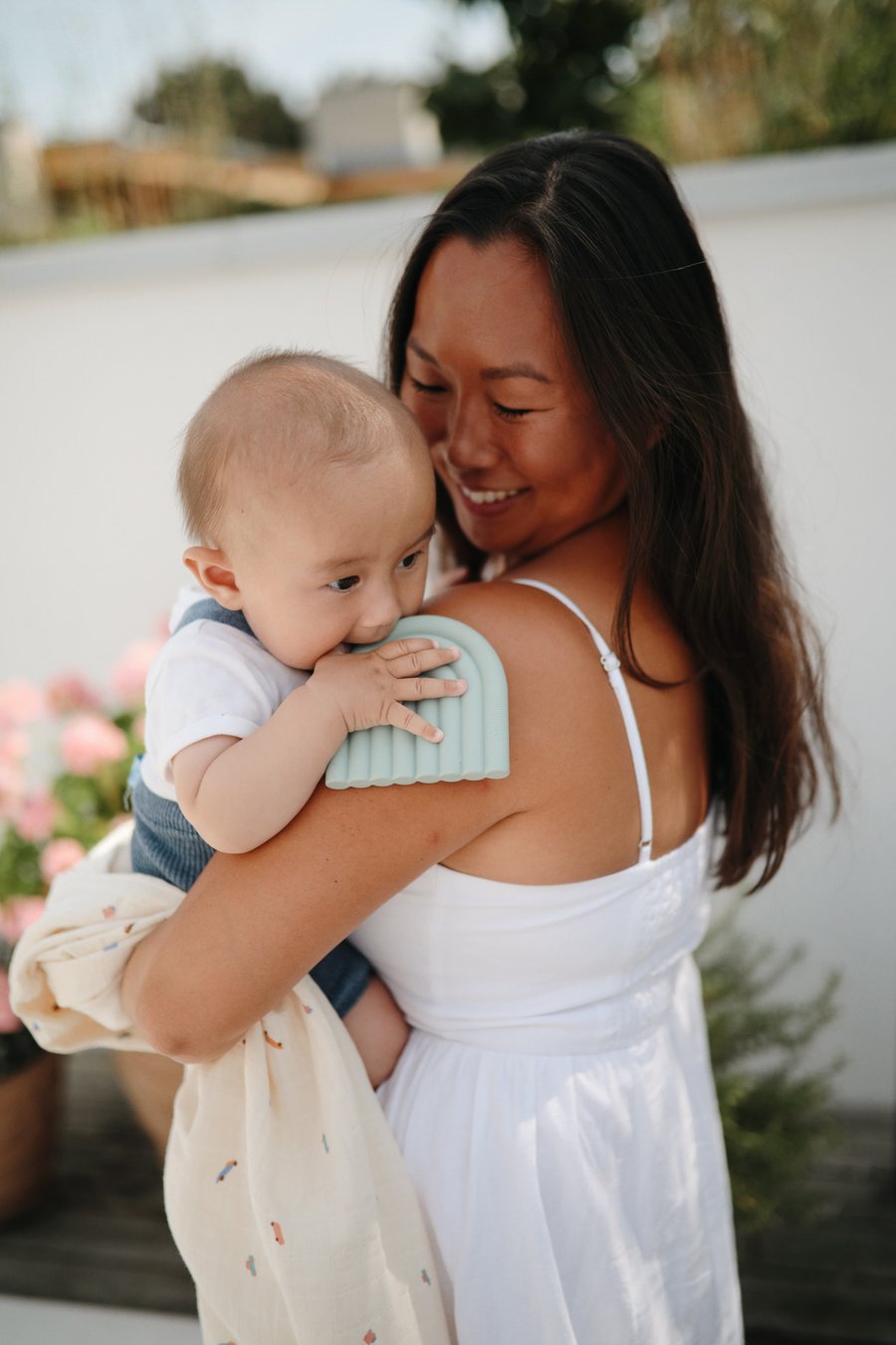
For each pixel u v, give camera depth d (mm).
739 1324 1403
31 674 3262
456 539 1587
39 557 3205
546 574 1188
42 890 2443
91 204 3404
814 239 2543
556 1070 1146
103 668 3215
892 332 2523
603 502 1255
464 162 4340
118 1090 2961
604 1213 1146
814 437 2594
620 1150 1173
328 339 2918
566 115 4367
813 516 2605
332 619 1084
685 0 2879
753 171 2535
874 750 2588
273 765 1006
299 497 1041
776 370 2604
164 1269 2363
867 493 2570
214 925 1040
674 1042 1314
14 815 2449
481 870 1092
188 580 3102
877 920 2621
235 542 1084
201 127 3367
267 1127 1093
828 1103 2701
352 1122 1090
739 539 1272
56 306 3053
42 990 1246
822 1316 2172
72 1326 2227
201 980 1041
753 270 2588
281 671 1130
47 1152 2547
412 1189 1127
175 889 1174
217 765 1026
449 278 1158
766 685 1338
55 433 3127
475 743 1001
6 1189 2480
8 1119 2426
